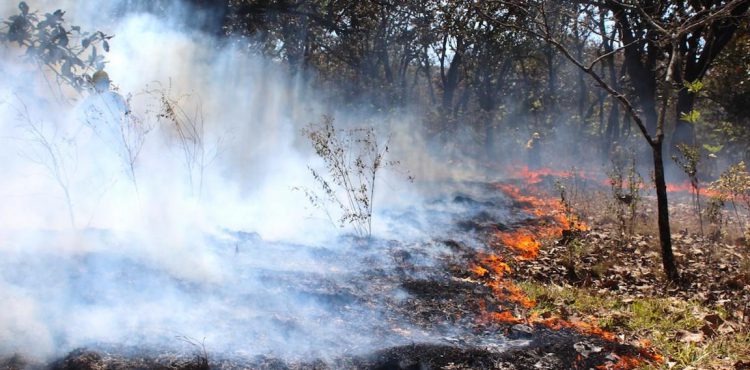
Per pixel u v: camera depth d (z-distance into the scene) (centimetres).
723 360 415
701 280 627
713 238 773
